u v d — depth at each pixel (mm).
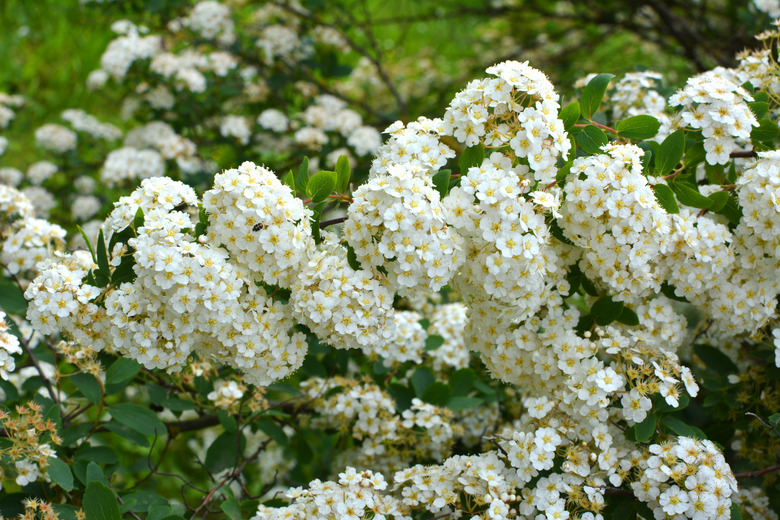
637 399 2371
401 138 2436
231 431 3186
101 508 2346
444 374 3553
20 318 3826
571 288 2709
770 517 2857
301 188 2562
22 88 6117
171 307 2213
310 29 5641
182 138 4914
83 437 2877
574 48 6895
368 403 3182
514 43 7316
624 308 2566
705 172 3027
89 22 7176
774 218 2523
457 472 2480
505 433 2713
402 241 2146
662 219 2336
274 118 5016
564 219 2418
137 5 5293
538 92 2303
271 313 2375
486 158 2443
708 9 6344
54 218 5379
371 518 2365
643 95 3508
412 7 8258
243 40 5457
